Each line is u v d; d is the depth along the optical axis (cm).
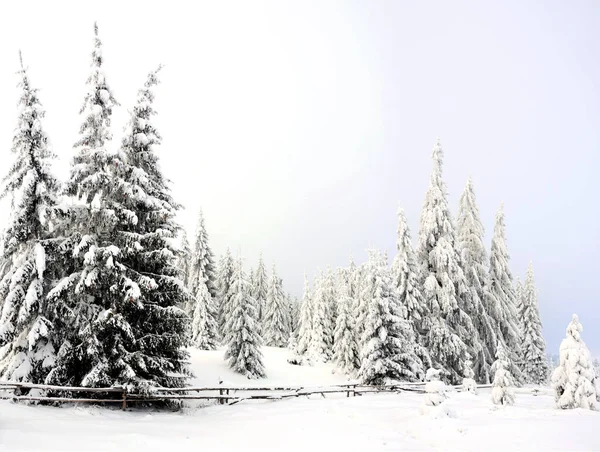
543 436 1116
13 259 1681
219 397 1934
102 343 1587
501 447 1055
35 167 1595
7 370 1545
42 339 1627
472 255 3628
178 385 1872
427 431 1307
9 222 1534
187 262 5059
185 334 1861
